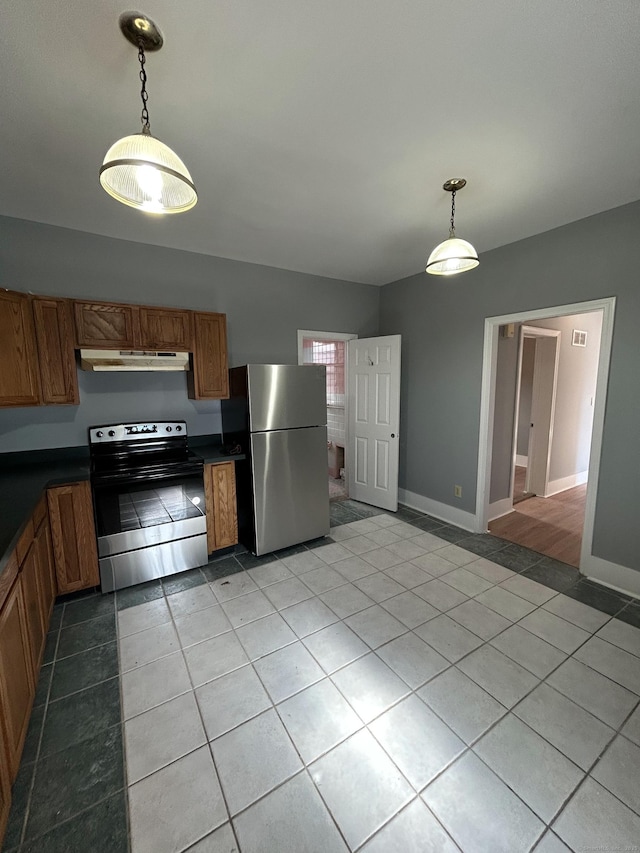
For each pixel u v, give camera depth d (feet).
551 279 9.30
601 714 5.37
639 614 7.62
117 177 4.02
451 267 7.41
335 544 10.97
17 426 8.81
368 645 6.76
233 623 7.40
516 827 4.02
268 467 9.99
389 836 3.96
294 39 4.08
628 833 3.97
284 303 12.57
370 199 7.73
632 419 8.10
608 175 6.85
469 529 12.01
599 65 4.44
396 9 3.76
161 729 5.19
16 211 8.12
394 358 12.95
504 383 12.71
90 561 8.27
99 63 4.34
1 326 7.23
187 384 10.87
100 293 9.50
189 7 3.71
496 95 4.92
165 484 8.93
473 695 5.69
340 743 4.97
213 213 8.31
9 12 3.70
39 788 4.43
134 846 3.89
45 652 6.64
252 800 4.32
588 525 8.96
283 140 5.86
